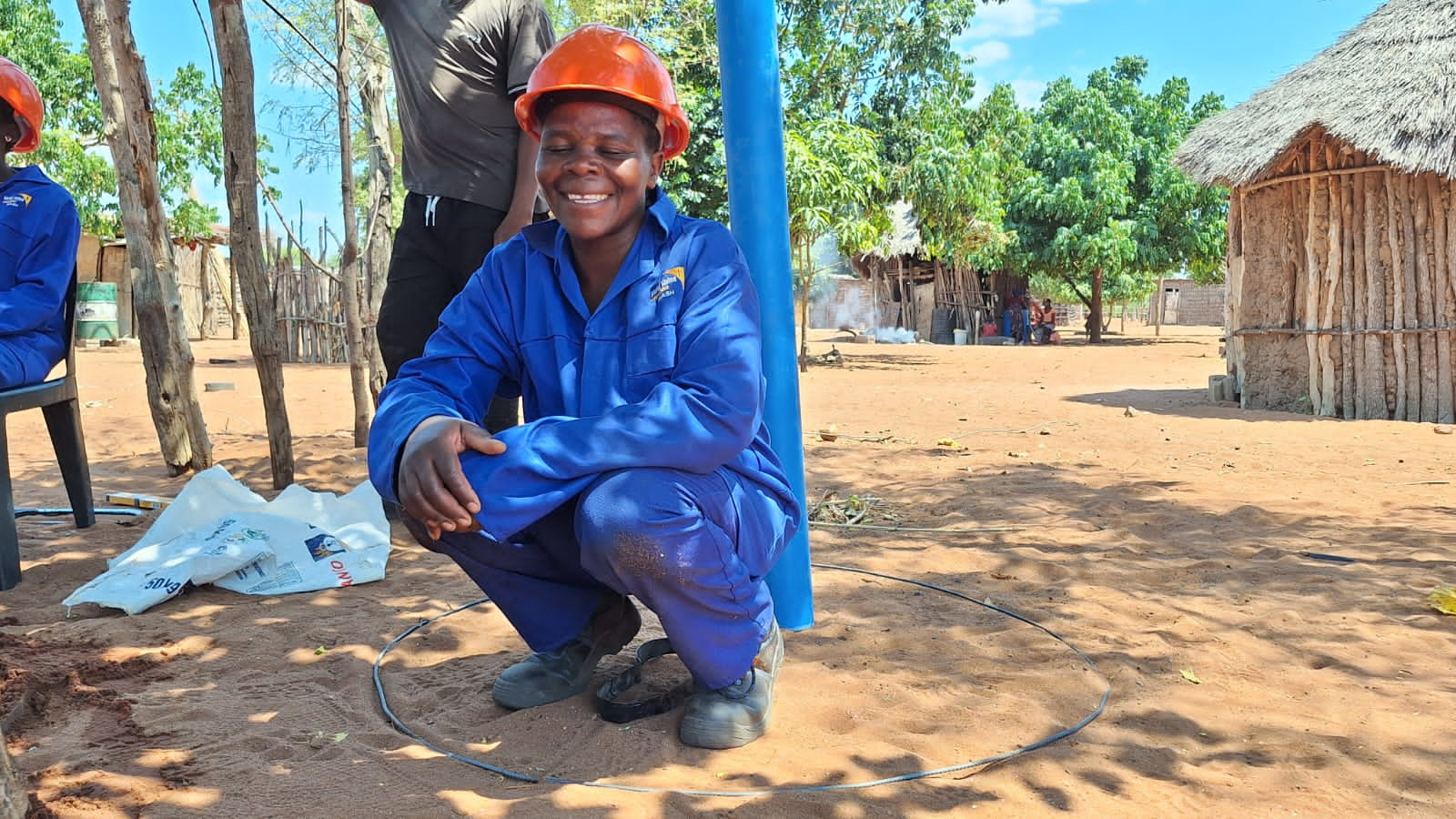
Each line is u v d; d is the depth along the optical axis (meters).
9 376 3.56
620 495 2.02
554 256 2.28
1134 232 27.14
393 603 3.31
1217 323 44.62
